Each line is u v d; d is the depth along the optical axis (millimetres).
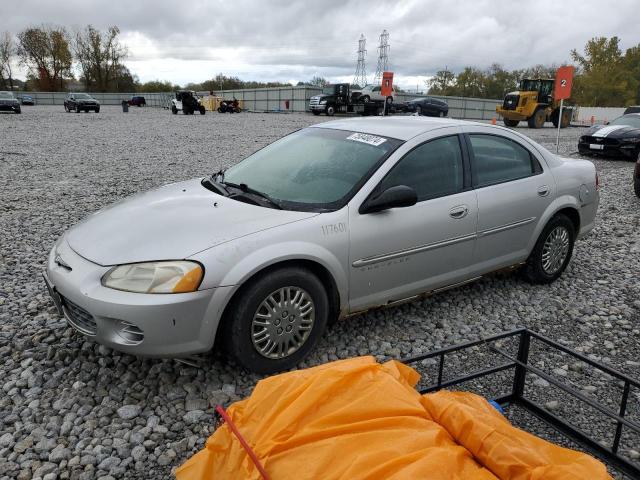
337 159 3859
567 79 12039
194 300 2859
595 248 6164
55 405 2916
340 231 3346
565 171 4836
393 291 3715
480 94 75750
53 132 19781
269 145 4547
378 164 3666
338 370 1972
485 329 4020
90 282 2949
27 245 5691
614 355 3705
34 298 4289
